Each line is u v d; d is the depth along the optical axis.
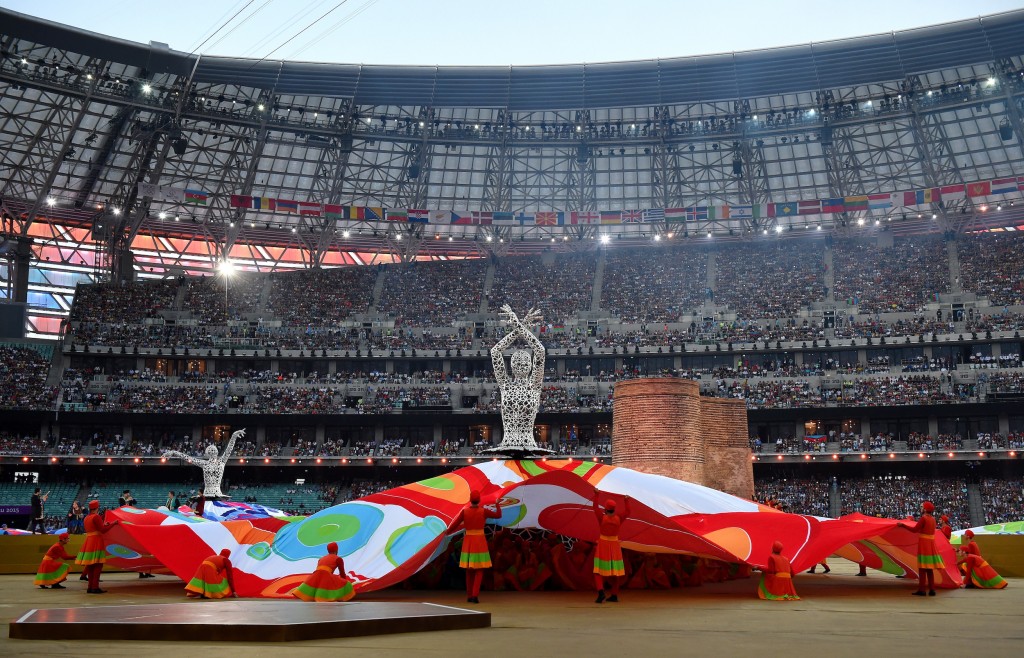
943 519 23.47
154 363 80.56
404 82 79.38
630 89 80.31
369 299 88.44
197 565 20.36
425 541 19.19
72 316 82.12
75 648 9.23
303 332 83.88
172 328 82.62
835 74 76.50
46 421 73.38
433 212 80.06
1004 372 70.50
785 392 73.81
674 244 91.88
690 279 86.81
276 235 93.06
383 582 18.44
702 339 78.69
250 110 80.75
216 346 80.50
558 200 90.56
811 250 87.06
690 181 88.19
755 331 79.25
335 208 78.44
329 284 89.81
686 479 33.03
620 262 90.31
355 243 96.19
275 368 81.81
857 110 78.38
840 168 82.25
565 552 20.47
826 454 68.81
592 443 77.06
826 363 76.38
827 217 86.81
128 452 72.19
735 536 19.80
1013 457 65.44
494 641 10.25
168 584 23.34
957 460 68.50
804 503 68.31
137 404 75.31
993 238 81.56
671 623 12.80
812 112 81.06
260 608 11.79
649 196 90.38
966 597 18.66
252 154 83.75
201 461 41.47
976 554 21.97
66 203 85.19
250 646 9.46
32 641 9.76
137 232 90.81
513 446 22.67
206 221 85.75
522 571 20.14
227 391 78.06
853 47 74.25
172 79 77.06
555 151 86.94
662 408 33.62
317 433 78.06
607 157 87.12
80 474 74.44
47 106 74.81
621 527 19.80
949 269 80.06
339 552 19.89
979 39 71.50
